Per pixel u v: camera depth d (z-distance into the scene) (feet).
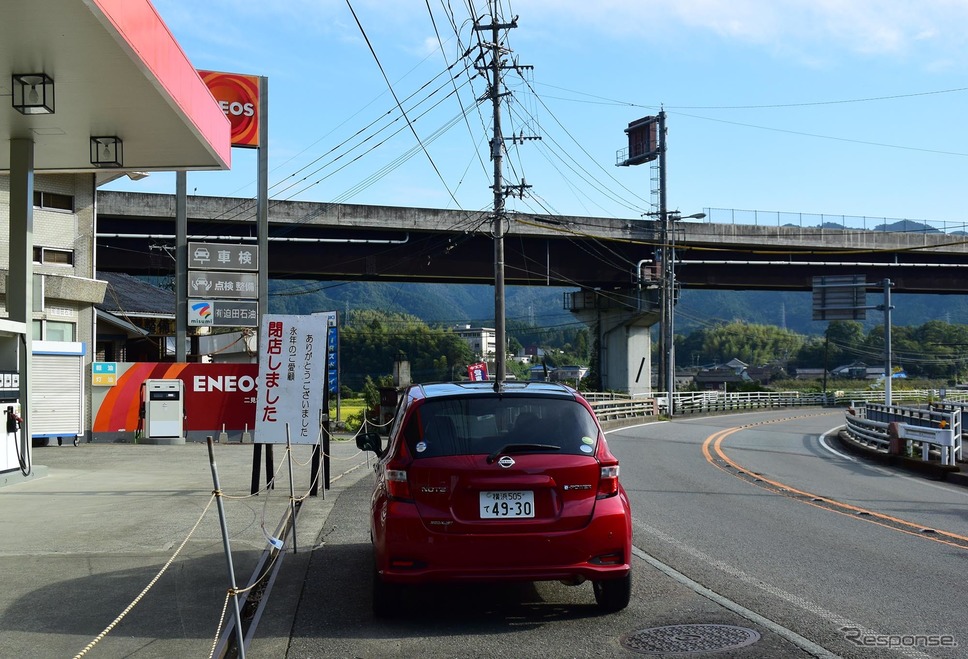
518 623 19.26
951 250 167.43
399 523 18.31
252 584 21.67
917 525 32.73
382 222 131.64
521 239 147.54
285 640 18.11
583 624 19.08
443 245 140.87
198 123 45.19
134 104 41.27
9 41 33.60
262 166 83.25
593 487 18.90
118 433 73.92
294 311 561.43
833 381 327.26
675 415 146.51
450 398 19.81
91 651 16.78
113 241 125.70
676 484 45.96
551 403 19.94
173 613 19.52
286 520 32.40
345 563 25.70
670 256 145.79
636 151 167.53
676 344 507.30
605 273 156.04
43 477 46.50
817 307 106.73
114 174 74.84
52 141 47.24
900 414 75.97
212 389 75.61
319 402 38.19
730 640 17.67
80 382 70.64
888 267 172.24
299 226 128.67
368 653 17.19
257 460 38.78
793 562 25.53
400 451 19.07
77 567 23.77
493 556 18.20
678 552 27.04
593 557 18.63
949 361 373.20
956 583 22.79
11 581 22.17
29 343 45.14
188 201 121.49
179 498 38.09
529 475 18.47
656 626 18.84
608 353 169.27
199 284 81.20
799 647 17.17
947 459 54.13
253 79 83.61
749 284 171.53
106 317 91.76
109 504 35.99
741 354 477.77
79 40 33.47
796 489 44.62
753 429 105.81
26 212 46.01
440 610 20.44
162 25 37.91
